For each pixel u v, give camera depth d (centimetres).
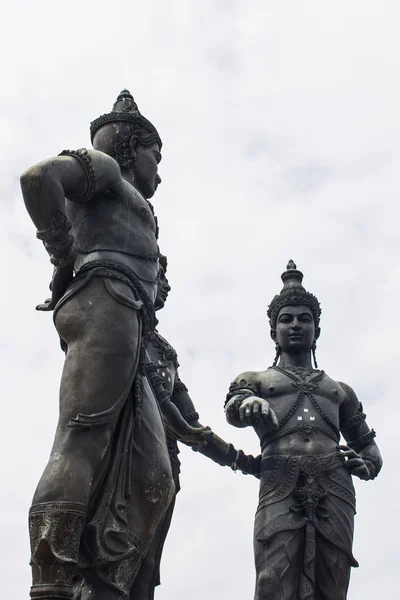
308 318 840
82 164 593
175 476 705
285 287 861
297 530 741
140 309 592
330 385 809
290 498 754
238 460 799
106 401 561
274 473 764
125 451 579
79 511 531
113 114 689
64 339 585
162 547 658
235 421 780
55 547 521
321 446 773
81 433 552
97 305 579
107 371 564
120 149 679
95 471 552
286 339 834
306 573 730
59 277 593
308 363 837
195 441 677
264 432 784
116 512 569
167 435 707
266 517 750
